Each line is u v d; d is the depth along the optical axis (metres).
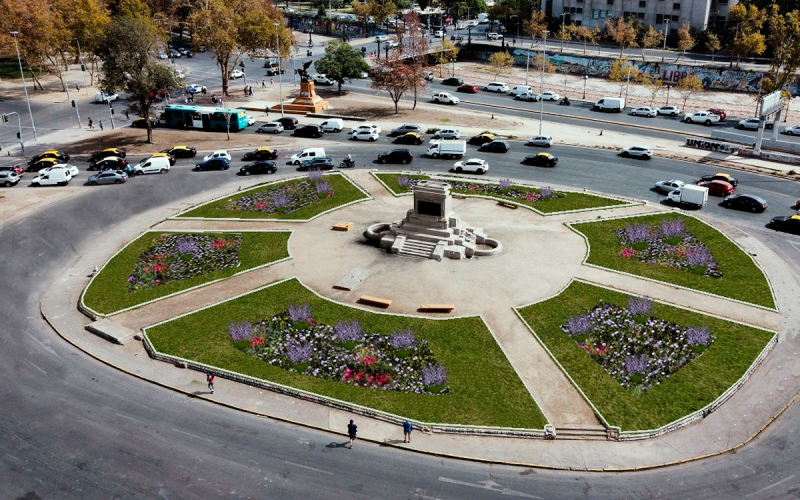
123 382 50.03
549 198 83.25
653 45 171.25
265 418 45.97
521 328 55.62
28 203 85.00
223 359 51.91
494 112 130.12
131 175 95.00
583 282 62.78
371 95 142.88
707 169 94.38
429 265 66.31
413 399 47.16
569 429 44.50
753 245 70.94
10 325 58.00
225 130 117.31
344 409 46.59
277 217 78.62
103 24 148.12
